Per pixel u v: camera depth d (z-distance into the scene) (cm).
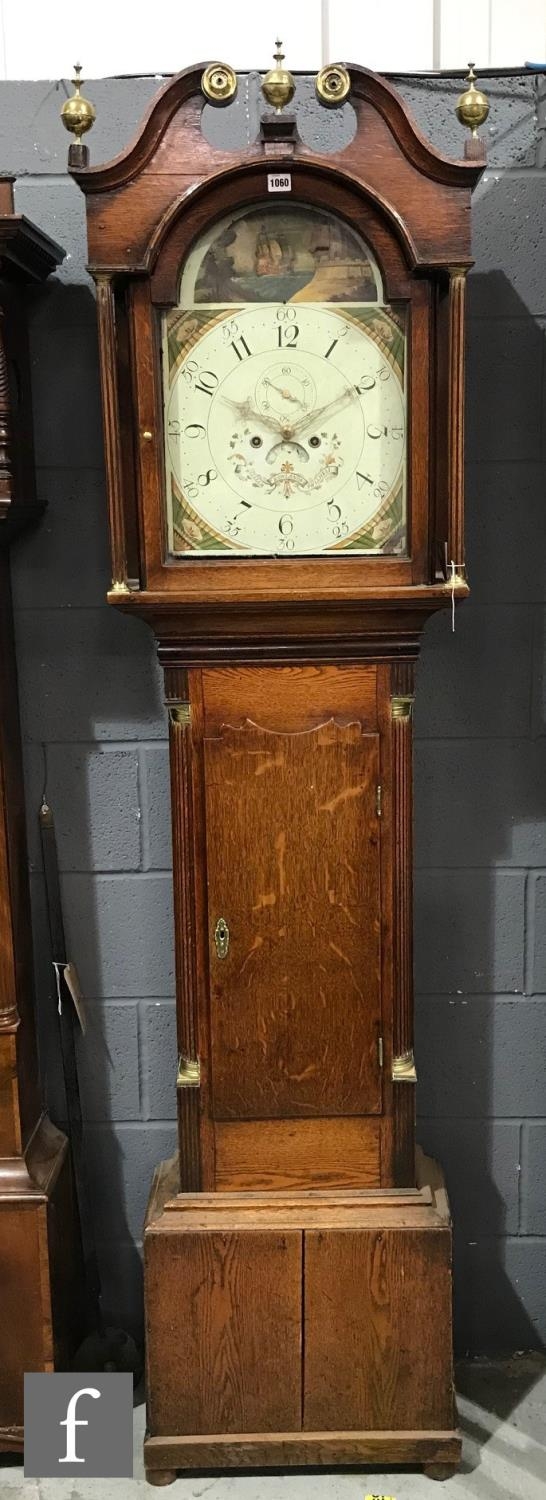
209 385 153
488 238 175
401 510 156
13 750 181
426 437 152
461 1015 196
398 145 145
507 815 191
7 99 173
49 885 189
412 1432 174
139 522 156
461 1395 194
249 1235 169
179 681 161
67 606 185
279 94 142
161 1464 174
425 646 186
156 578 156
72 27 187
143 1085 199
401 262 148
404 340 151
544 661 186
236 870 165
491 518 182
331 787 163
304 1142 173
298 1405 174
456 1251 204
